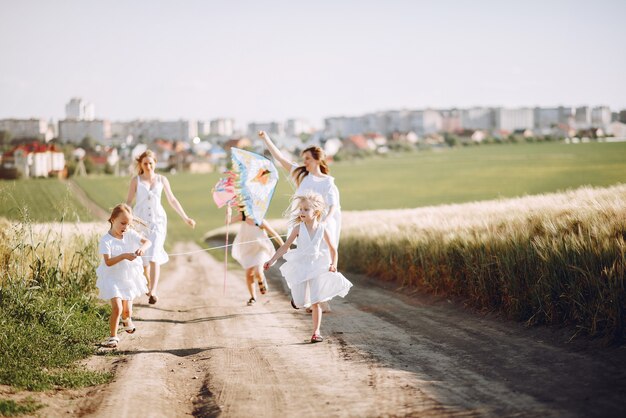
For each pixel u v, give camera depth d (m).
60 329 8.25
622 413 4.66
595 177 56.03
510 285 8.74
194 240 51.12
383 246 14.50
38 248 10.58
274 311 10.74
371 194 77.00
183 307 11.63
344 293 8.04
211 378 6.46
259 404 5.52
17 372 6.28
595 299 7.19
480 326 8.48
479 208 15.56
